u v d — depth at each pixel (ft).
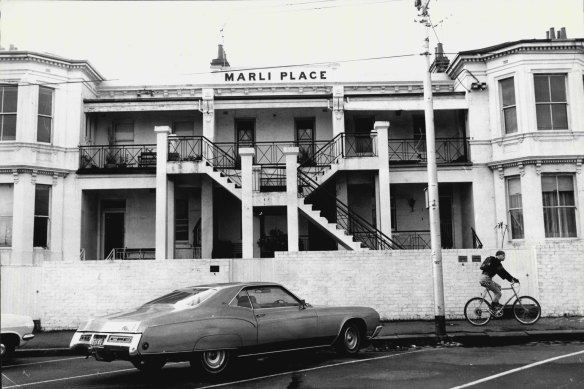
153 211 74.02
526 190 64.49
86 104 70.13
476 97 69.05
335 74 75.41
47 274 51.52
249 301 32.19
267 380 29.14
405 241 73.72
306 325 33.63
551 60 65.92
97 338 29.07
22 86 65.31
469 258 52.44
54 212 66.23
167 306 30.73
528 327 45.44
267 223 73.97
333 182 70.08
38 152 65.36
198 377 30.73
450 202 74.79
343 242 58.49
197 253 72.33
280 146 74.69
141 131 74.79
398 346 40.65
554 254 52.26
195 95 74.28
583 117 65.21
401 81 74.49
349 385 26.96
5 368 34.96
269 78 75.15
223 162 73.05
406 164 68.74
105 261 51.70
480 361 32.81
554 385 25.90
